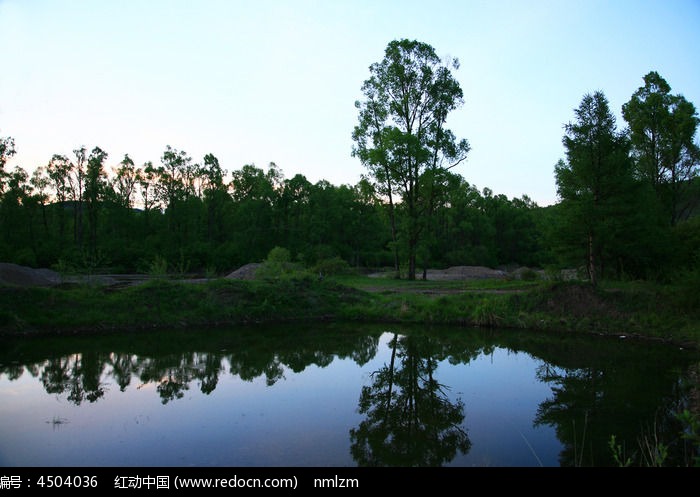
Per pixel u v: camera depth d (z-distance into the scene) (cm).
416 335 1731
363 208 7594
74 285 2095
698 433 723
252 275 3228
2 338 1517
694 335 1477
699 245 2120
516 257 8306
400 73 3253
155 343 1509
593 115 1969
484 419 845
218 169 6538
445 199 3869
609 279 2238
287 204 6719
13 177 5644
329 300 2216
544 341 1602
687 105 2623
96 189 5934
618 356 1355
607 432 765
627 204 1941
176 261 5294
